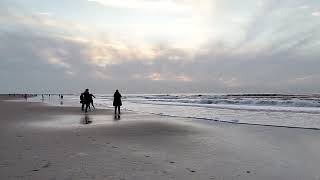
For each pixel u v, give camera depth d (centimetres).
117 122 1753
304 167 679
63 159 733
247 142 1035
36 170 622
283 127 1518
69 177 573
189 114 2530
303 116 2209
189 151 864
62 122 1720
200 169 653
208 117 2214
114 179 566
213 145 976
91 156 775
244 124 1672
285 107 3344
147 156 787
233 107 3525
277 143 1021
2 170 620
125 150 868
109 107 3778
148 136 1177
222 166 682
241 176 600
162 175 600
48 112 2642
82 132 1275
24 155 775
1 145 928
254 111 2788
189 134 1248
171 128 1466
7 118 1975
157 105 4525
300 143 1019
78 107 3616
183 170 642
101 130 1355
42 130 1329
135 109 3378
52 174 593
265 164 706
